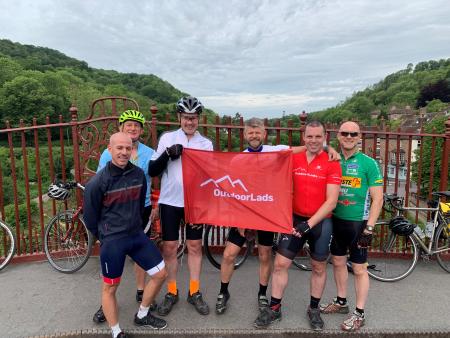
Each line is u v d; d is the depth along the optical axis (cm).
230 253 317
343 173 300
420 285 399
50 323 313
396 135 457
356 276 308
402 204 441
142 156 331
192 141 331
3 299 356
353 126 294
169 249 325
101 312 313
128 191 266
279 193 301
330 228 292
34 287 382
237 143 473
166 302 327
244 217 311
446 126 448
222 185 316
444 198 448
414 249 417
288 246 294
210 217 319
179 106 320
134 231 272
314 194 283
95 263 445
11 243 440
